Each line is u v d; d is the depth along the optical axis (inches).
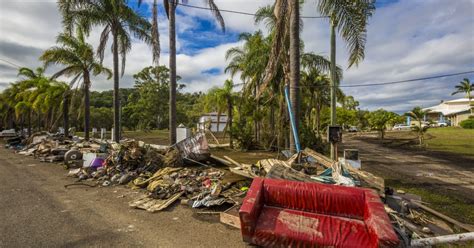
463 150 638.5
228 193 236.2
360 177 217.6
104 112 1929.1
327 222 148.6
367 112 1977.1
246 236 148.9
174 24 453.7
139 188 278.4
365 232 138.5
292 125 304.2
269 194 169.5
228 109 780.6
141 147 371.2
